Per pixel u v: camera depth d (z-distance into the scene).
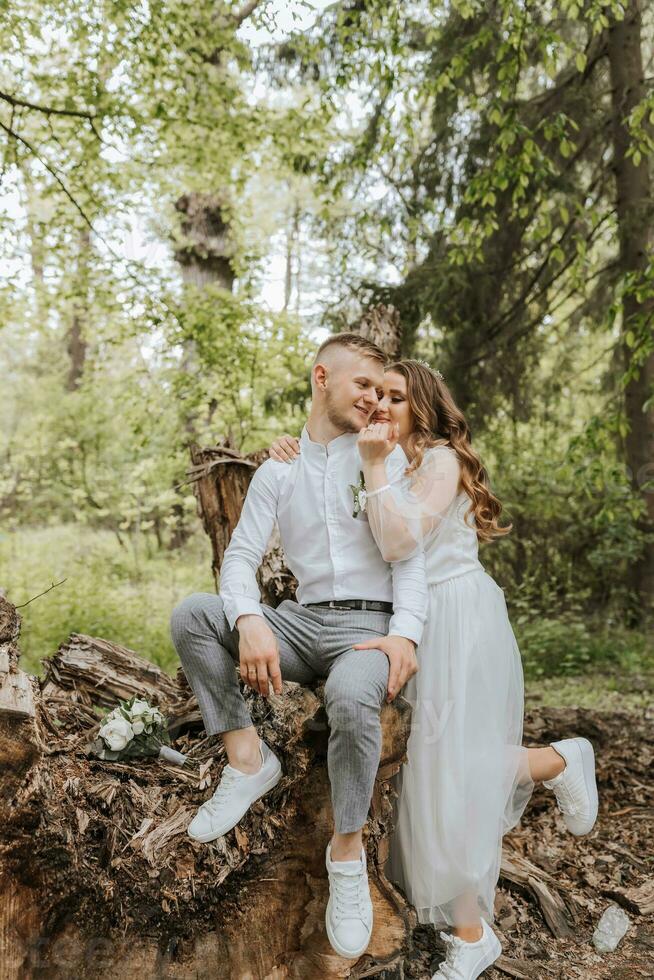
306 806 2.09
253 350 7.79
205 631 2.06
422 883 2.22
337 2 7.00
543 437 9.26
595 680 6.27
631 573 8.12
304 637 2.15
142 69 6.61
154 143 7.00
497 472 8.78
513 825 2.44
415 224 7.70
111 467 11.95
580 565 8.50
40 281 7.58
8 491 11.88
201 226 10.64
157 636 6.82
